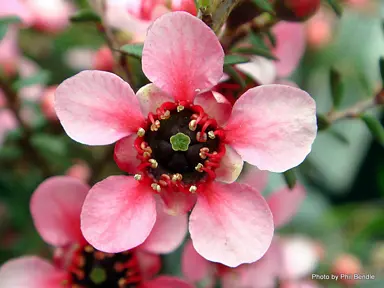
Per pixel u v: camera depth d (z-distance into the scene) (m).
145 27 0.08
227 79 0.07
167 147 0.07
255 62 0.08
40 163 0.10
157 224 0.07
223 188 0.07
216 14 0.07
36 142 0.09
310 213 0.12
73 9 0.11
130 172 0.07
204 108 0.07
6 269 0.08
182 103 0.07
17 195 0.10
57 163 0.10
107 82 0.07
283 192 0.09
